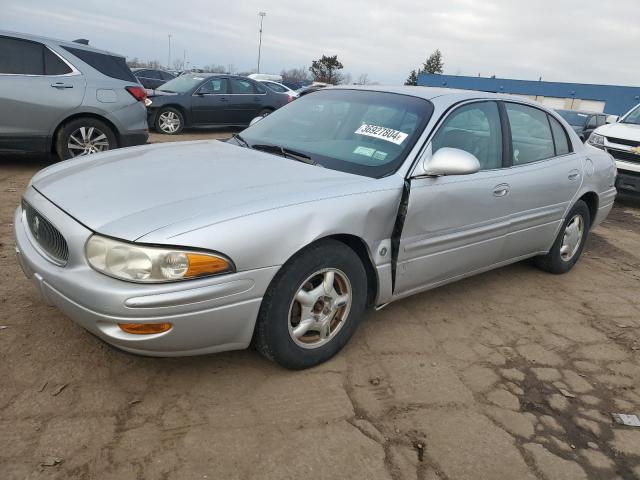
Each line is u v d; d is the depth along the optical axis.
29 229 2.88
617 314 4.15
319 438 2.42
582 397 2.97
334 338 2.97
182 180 2.80
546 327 3.79
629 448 2.59
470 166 3.08
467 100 3.71
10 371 2.67
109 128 7.38
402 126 3.42
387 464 2.31
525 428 2.65
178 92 12.84
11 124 6.68
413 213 3.12
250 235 2.44
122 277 2.29
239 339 2.58
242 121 13.64
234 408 2.56
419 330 3.52
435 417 2.66
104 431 2.34
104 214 2.45
